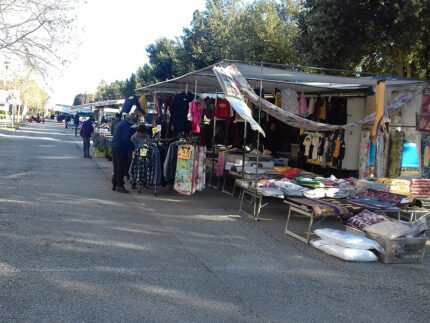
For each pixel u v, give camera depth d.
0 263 4.84
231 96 7.49
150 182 9.77
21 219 6.88
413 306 4.38
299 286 4.77
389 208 6.86
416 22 11.70
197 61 38.53
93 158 17.39
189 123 11.00
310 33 14.23
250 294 4.45
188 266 5.20
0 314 3.64
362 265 5.67
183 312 3.92
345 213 6.62
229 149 12.38
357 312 4.16
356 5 12.69
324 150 11.94
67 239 5.96
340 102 11.45
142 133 10.20
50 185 10.34
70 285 4.37
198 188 9.97
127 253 5.53
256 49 22.09
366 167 11.11
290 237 6.90
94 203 8.55
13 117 43.22
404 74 14.95
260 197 7.85
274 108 8.45
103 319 3.68
